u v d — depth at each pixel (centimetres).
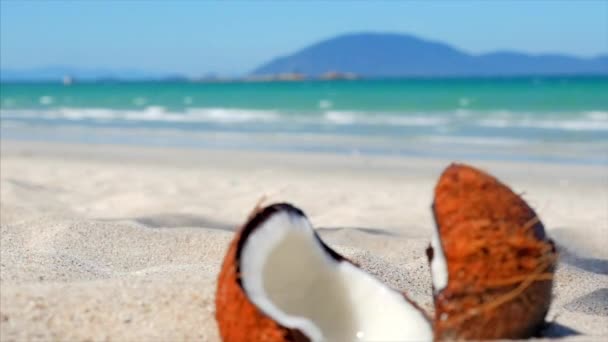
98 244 122
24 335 84
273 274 84
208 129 487
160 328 86
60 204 186
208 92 1239
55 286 91
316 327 83
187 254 122
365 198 215
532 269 81
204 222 166
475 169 83
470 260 80
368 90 1148
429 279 113
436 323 80
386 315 86
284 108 719
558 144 366
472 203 81
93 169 280
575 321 95
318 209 196
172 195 212
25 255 108
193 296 89
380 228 167
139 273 103
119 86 1842
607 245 156
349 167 290
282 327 78
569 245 155
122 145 382
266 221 84
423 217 183
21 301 88
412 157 322
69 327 86
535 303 82
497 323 80
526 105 659
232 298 79
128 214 177
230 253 81
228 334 80
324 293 87
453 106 680
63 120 598
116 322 86
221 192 223
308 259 87
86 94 1230
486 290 80
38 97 1115
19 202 180
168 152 345
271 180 253
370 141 394
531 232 81
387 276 110
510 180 257
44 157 322
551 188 239
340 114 616
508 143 374
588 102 675
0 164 291
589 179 256
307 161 309
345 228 155
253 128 491
